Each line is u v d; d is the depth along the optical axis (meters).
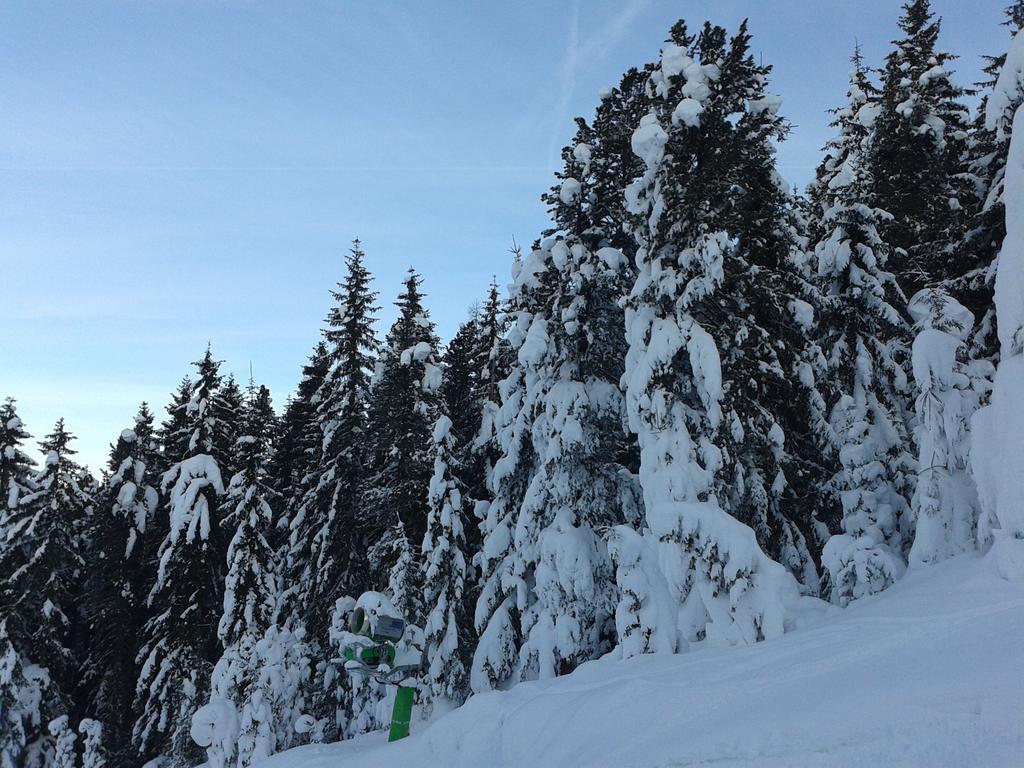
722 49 16.53
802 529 18.42
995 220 17.42
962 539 11.05
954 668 6.02
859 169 18.62
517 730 9.98
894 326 17.05
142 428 41.72
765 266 18.34
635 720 8.16
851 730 5.56
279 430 36.62
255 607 28.30
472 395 28.61
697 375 14.56
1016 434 8.61
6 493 35.50
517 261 22.73
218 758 20.78
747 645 10.20
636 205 15.90
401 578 22.50
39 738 32.22
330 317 28.44
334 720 25.25
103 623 34.44
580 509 17.89
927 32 24.27
